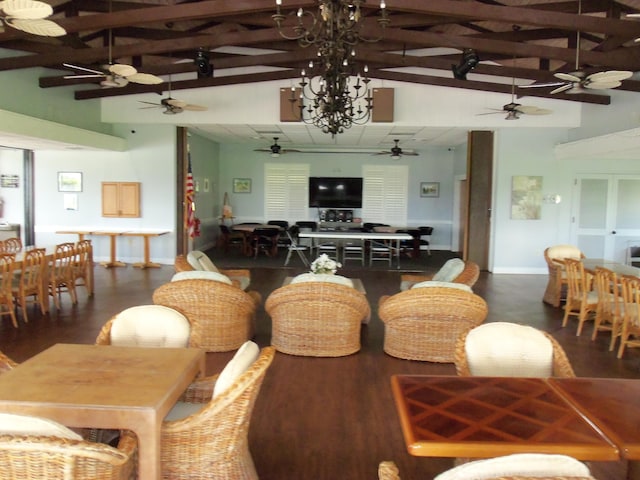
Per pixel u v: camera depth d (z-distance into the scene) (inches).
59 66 299.1
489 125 355.6
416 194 520.1
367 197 521.0
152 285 302.2
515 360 99.9
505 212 377.7
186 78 364.2
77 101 349.4
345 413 131.9
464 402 75.2
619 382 84.2
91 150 377.1
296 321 175.9
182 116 365.7
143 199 386.3
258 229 448.8
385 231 464.1
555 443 63.2
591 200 376.5
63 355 95.5
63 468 61.2
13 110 291.3
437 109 353.1
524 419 69.7
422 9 212.7
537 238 378.6
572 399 76.6
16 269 211.5
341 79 197.6
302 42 174.7
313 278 174.2
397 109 353.4
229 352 180.7
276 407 135.1
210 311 175.2
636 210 377.1
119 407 74.0
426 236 518.6
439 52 343.3
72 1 254.7
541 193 375.6
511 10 211.8
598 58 250.8
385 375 160.4
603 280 198.8
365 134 407.8
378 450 113.2
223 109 361.1
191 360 94.0
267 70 356.2
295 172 524.1
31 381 82.4
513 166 374.6
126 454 68.8
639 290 175.5
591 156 337.7
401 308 170.7
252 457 109.3
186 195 394.0
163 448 80.4
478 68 307.7
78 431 88.3
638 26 209.6
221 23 310.8
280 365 168.1
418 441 63.4
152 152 382.9
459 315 168.4
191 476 82.7
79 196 391.2
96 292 280.8
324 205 523.2
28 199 393.7
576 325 229.1
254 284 313.0
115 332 110.7
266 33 262.4
